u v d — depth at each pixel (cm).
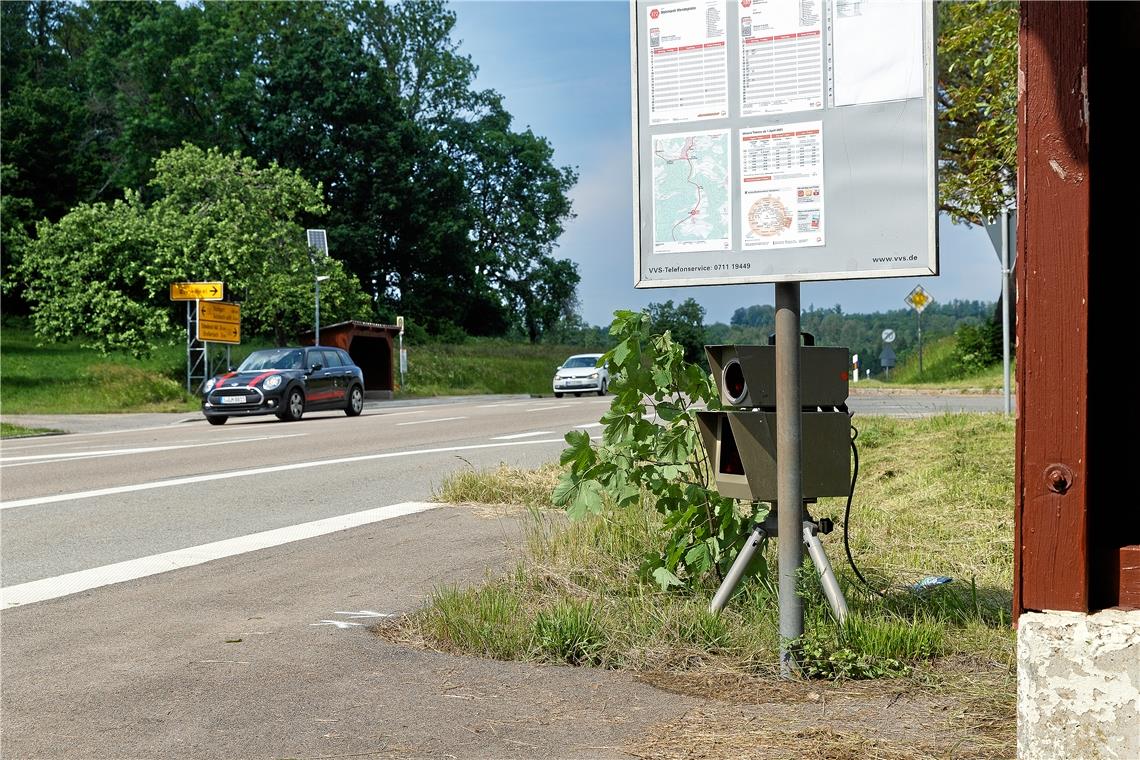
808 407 487
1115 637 281
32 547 780
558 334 9744
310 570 668
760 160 433
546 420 2230
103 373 3525
